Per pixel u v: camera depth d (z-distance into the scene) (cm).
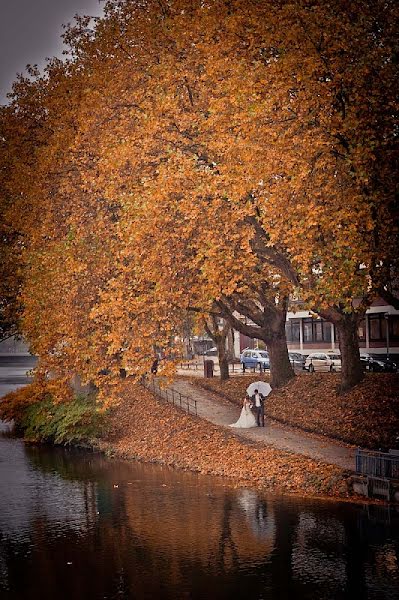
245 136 2675
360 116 2586
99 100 3406
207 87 2997
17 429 4991
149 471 3300
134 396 4938
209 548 2062
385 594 1678
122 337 3070
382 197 2541
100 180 3225
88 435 4234
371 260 2572
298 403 4075
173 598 1716
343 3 2820
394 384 3716
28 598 1762
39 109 4253
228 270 2905
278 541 2083
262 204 2720
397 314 6669
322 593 1697
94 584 1834
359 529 2162
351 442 3300
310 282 2923
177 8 3108
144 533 2247
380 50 2614
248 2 2891
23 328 4050
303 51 2662
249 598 1691
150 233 2930
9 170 4397
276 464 2998
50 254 3591
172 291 3041
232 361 8131
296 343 8575
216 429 3800
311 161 2614
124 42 3391
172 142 3070
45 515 2530
